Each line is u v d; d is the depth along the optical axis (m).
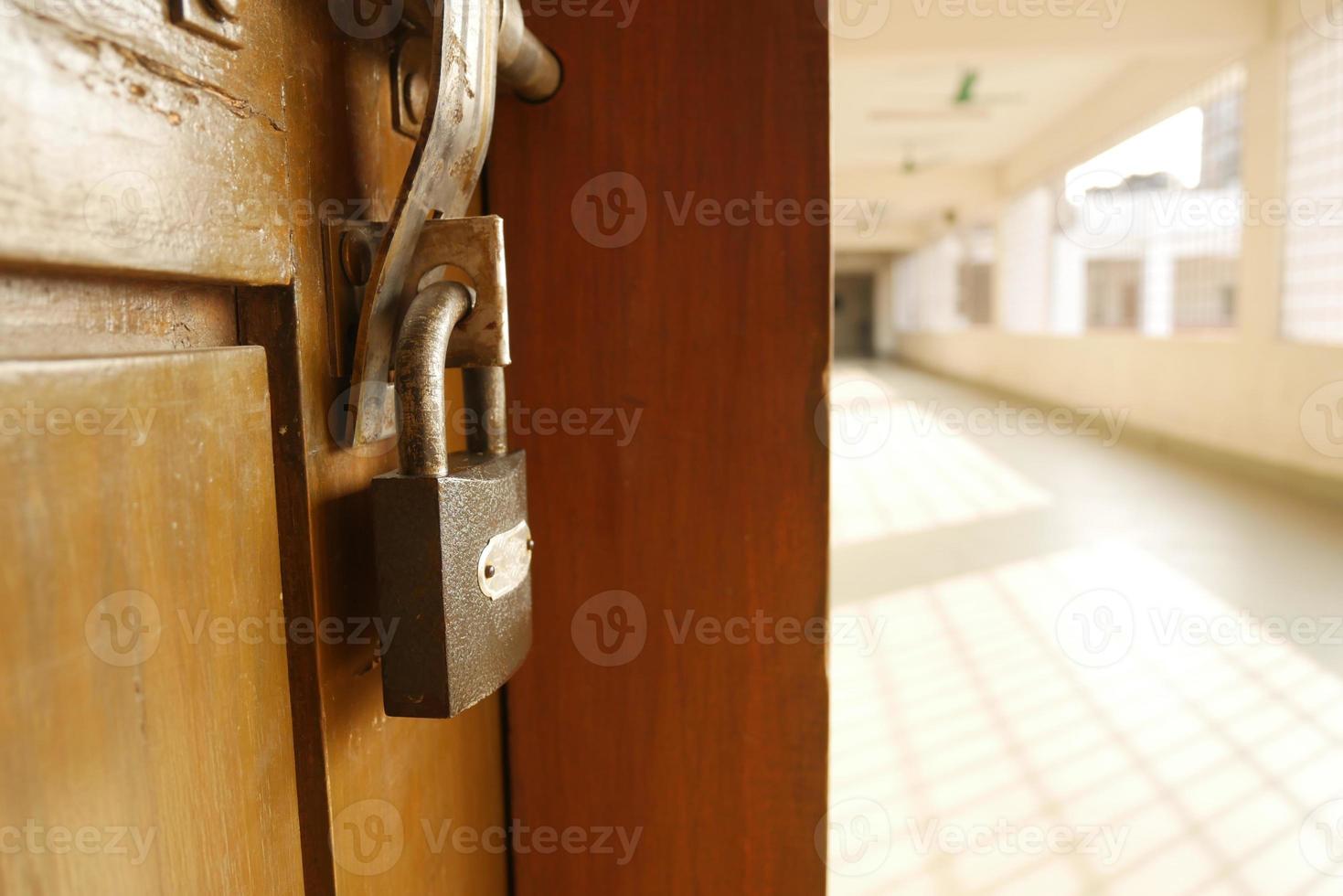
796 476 0.74
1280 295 5.48
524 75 0.65
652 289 0.73
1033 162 10.34
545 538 0.76
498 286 0.51
